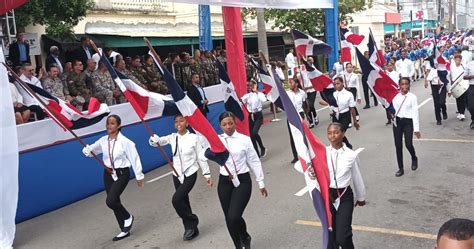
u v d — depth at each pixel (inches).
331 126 195.3
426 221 254.1
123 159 262.4
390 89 338.6
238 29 444.1
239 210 217.9
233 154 218.8
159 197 335.9
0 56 262.1
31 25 559.8
